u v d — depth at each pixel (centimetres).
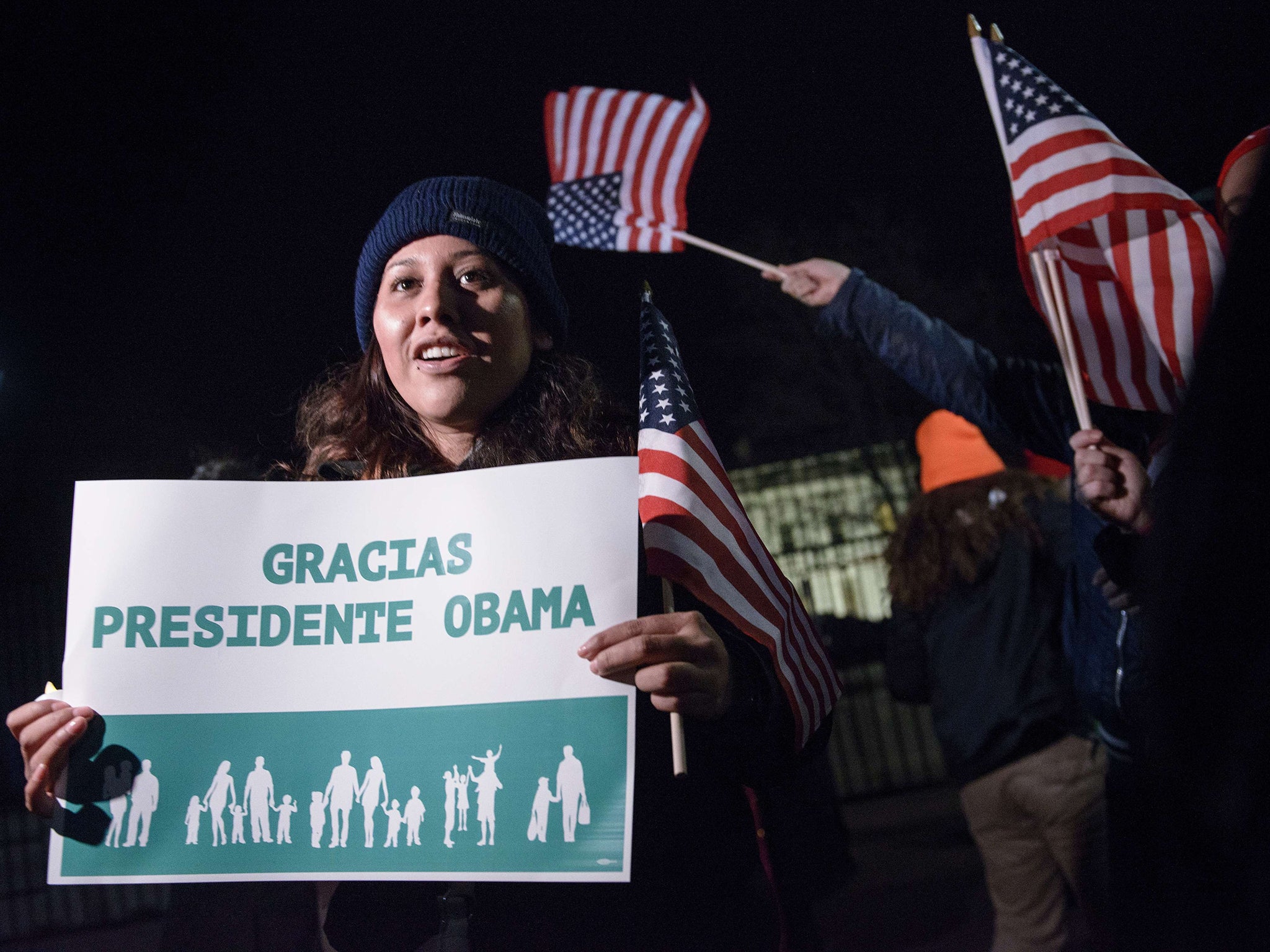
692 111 439
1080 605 261
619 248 432
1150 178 262
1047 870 384
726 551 182
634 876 169
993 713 377
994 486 396
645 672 158
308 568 179
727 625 186
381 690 173
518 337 202
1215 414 80
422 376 197
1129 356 267
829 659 205
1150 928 177
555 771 165
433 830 166
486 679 170
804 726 183
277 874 168
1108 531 226
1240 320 78
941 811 915
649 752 176
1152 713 88
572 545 173
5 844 887
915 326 318
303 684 175
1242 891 95
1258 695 81
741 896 178
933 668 398
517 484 177
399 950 169
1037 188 269
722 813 178
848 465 1133
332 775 170
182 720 174
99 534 181
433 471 204
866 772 1027
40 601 930
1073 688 370
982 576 388
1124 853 220
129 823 171
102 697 175
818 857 338
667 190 432
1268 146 80
